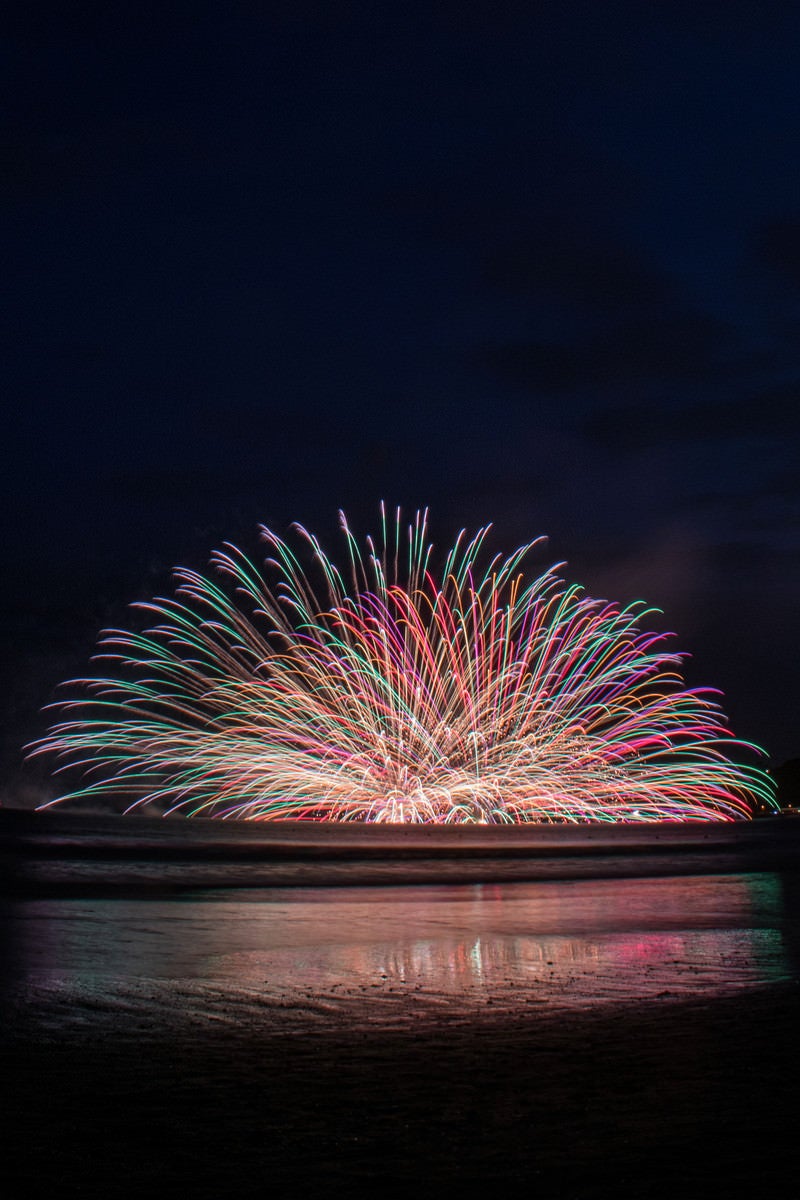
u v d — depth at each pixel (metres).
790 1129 6.56
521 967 13.03
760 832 50.44
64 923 16.58
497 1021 9.87
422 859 34.34
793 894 24.12
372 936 15.91
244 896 22.28
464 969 12.84
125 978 11.73
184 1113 6.87
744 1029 9.58
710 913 19.69
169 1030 9.29
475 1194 5.48
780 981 12.15
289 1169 5.84
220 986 11.42
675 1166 5.89
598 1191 5.51
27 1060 8.16
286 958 13.51
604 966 13.18
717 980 12.21
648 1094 7.38
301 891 24.06
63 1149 6.14
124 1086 7.48
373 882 27.00
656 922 18.11
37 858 29.39
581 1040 9.09
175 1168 5.85
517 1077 7.84
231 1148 6.20
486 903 21.58
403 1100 7.21
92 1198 5.39
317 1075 7.86
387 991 11.34
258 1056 8.42
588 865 33.91
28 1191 5.47
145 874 26.55
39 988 11.00
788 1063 8.29
